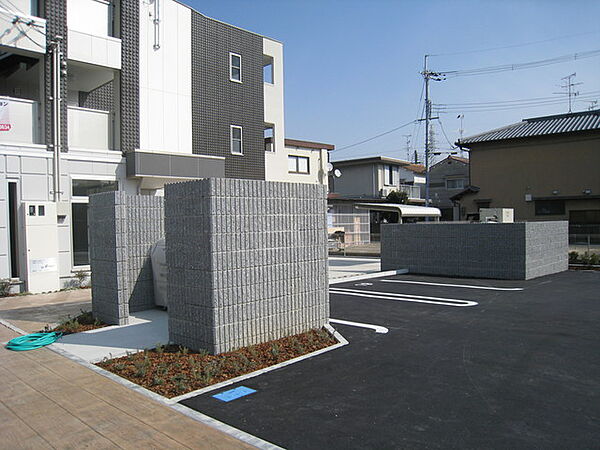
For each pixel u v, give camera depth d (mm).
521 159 30812
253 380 4918
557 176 29594
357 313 8383
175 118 15289
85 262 12477
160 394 4578
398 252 14789
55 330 7215
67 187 12086
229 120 17438
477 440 3578
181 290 5992
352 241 28828
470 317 7984
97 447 3541
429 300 9672
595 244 23438
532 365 5383
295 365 5398
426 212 18875
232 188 5746
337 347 6145
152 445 3557
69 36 12547
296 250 6531
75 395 4586
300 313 6578
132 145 13836
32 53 11859
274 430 3789
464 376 5031
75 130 13070
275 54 21141
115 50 13492
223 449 3486
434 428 3791
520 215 30938
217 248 5566
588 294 10203
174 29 15344
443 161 44344
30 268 10961
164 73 14938
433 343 6359
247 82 18250
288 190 6426
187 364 5332
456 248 13609
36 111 11945
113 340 6617
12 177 11109
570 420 3910
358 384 4801
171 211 6078
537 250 13117
